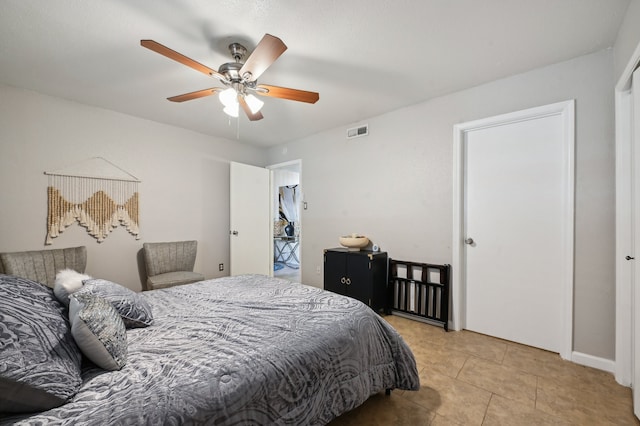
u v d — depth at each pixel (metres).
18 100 2.63
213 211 4.16
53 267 2.63
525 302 2.43
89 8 1.61
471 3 1.59
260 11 1.65
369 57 2.13
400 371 1.64
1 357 0.79
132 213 3.36
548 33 1.85
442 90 2.70
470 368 2.05
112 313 1.23
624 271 1.85
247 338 1.29
